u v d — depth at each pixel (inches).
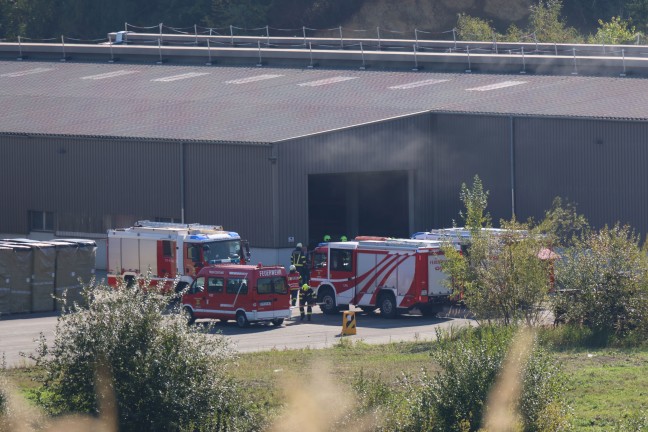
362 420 3157.0
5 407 3270.2
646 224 7810.0
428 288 6776.6
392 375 4409.5
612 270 5546.3
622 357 4867.1
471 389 3161.9
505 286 5521.7
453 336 5339.6
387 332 6245.1
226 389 3287.4
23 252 7091.5
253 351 5506.9
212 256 7303.2
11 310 7066.9
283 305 6589.6
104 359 3206.2
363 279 7007.9
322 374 4458.7
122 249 7613.2
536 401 3166.8
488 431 3041.3
